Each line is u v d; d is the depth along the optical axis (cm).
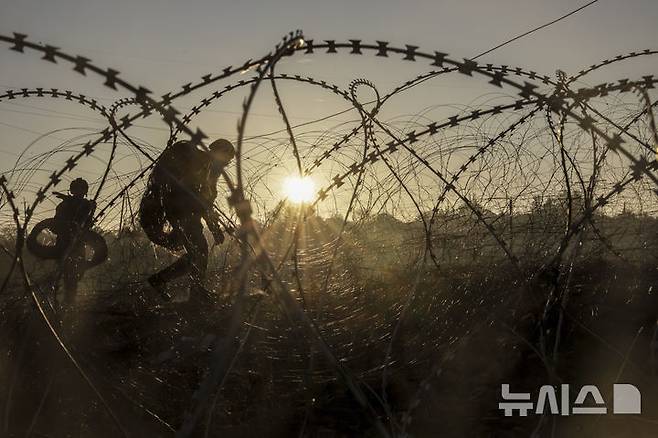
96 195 587
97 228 793
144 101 461
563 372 566
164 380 571
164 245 775
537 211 695
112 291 754
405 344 614
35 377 568
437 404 540
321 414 537
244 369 573
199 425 519
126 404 540
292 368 573
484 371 571
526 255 669
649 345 583
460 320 634
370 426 522
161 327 662
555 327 604
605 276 671
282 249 722
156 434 511
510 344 593
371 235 766
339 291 711
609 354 579
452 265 731
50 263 923
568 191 565
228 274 759
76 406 544
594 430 500
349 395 555
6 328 618
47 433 520
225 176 400
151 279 755
